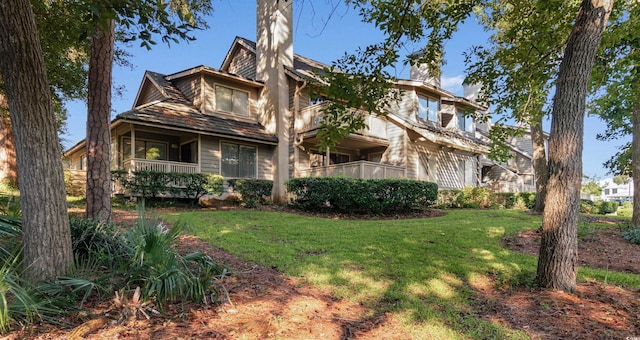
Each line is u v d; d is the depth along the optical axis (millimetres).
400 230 7309
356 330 2975
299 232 6965
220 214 9211
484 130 23062
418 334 2922
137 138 12641
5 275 2680
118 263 3564
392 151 15359
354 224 8281
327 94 4711
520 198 16234
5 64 2898
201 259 4004
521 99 7898
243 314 3121
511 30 6734
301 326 2973
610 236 7102
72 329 2588
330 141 4875
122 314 2848
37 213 3059
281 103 14125
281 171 13914
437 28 5359
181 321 2881
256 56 15500
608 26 6309
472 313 3416
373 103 4848
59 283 2957
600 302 3693
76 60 10430
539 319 3287
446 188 16391
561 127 4102
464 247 5973
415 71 18500
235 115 14195
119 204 10266
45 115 3127
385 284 4105
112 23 5914
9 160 12398
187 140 13141
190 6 8086
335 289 3924
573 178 4070
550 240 4129
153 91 15750
